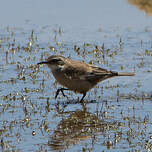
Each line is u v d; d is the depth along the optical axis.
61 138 13.39
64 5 32.16
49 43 24.61
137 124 14.64
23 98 16.94
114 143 13.07
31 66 20.80
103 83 19.25
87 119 15.12
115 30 27.44
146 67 21.16
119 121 14.95
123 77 19.97
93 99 17.47
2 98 16.97
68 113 15.76
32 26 27.83
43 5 32.09
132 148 12.77
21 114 15.39
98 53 23.00
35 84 18.75
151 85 18.88
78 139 13.34
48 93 17.92
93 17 29.83
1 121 14.67
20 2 32.44
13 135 13.51
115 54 23.05
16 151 12.32
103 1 33.16
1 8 31.03
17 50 23.12
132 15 30.36
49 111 15.86
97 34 26.59
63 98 17.59
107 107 16.42
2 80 19.03
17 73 19.89
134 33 26.88
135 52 23.45
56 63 17.42
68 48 23.91
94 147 12.78
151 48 23.80
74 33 26.67
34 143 12.94
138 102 16.95
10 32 26.44
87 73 17.42
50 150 12.46
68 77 17.33
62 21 28.95
